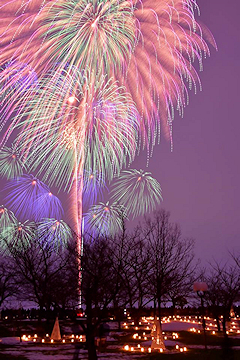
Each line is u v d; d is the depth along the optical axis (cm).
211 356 2134
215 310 3356
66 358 2080
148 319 4316
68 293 2306
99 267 1878
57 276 2572
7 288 3123
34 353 2242
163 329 3488
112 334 3152
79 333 3011
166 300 3841
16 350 2353
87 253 2089
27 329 3353
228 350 2230
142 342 2700
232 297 3241
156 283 3033
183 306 4728
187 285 3819
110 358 2116
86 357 2111
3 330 3288
